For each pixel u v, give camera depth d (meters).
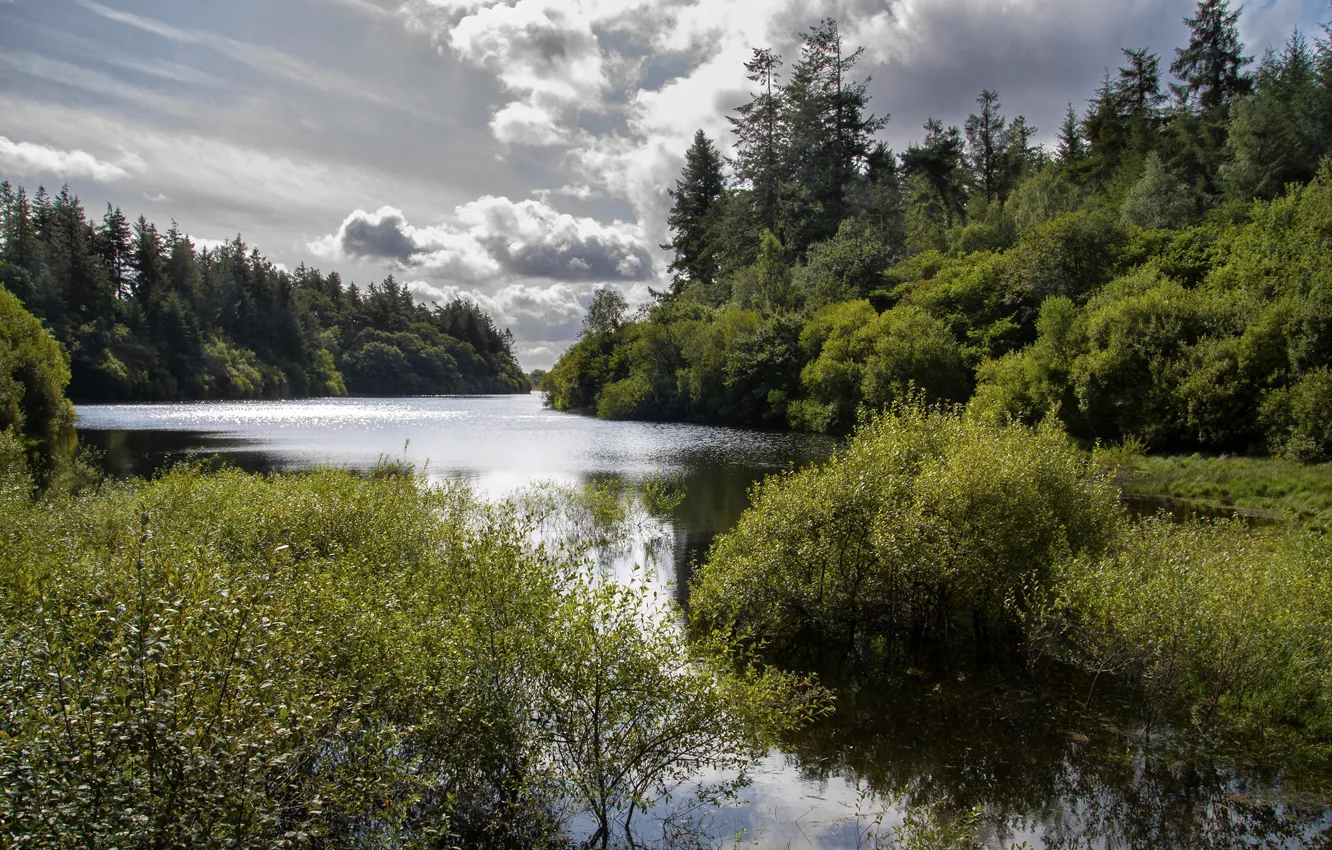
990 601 11.55
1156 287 35.22
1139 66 72.38
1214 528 13.20
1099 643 9.97
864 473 12.27
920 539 11.15
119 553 7.08
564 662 6.90
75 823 3.84
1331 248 29.36
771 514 12.83
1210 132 59.12
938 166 75.62
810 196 75.31
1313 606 9.44
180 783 4.04
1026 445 12.75
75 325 83.69
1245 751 8.31
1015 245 56.25
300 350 125.44
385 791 5.54
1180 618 8.95
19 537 9.71
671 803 7.45
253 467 31.42
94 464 32.19
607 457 36.38
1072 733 8.85
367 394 148.75
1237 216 45.00
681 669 7.77
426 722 6.52
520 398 133.75
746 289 69.81
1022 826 7.05
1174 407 30.42
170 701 4.02
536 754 6.91
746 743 7.97
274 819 4.48
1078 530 12.30
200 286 113.44
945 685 10.31
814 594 12.07
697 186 94.25
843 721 9.27
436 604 7.95
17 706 4.29
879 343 46.28
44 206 104.94
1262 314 28.78
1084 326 35.06
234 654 4.54
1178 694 9.23
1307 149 46.78
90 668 4.31
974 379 45.16
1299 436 25.48
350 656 6.59
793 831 6.97
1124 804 7.39
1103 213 48.72
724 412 59.97
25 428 41.88
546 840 6.72
